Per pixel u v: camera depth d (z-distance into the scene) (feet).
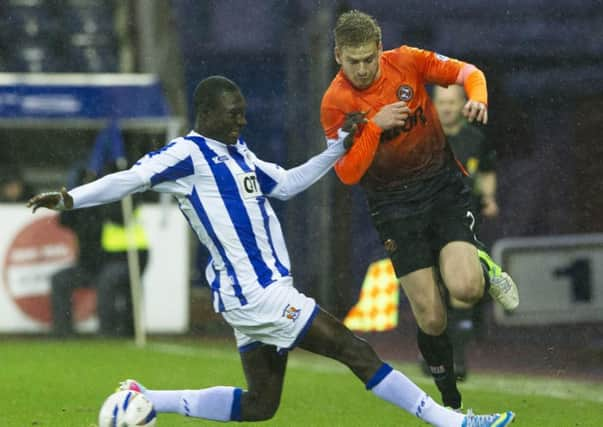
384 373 61.46
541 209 209.77
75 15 220.84
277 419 81.56
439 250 75.20
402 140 74.23
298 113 206.18
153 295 171.22
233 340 169.99
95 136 187.62
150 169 61.52
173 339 170.91
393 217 75.05
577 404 94.38
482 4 214.90
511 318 130.11
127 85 170.30
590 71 211.00
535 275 129.90
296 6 206.28
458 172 76.43
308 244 200.23
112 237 163.43
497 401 95.76
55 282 164.14
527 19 213.66
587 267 129.90
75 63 217.77
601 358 144.87
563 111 210.79
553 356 147.84
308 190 198.18
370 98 73.41
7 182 170.81
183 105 208.33
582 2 212.43
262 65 213.66
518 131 211.41
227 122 62.49
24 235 168.86
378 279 139.85
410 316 208.33
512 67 213.46
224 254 61.77
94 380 108.78
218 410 64.28
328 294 193.16
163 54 212.23
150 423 62.59
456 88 103.55
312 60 187.21
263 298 60.85
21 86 170.30
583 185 208.64
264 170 64.13
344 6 186.29
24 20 219.61
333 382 109.60
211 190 62.03
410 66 74.13
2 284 168.14
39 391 98.99
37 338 168.35
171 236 171.94
